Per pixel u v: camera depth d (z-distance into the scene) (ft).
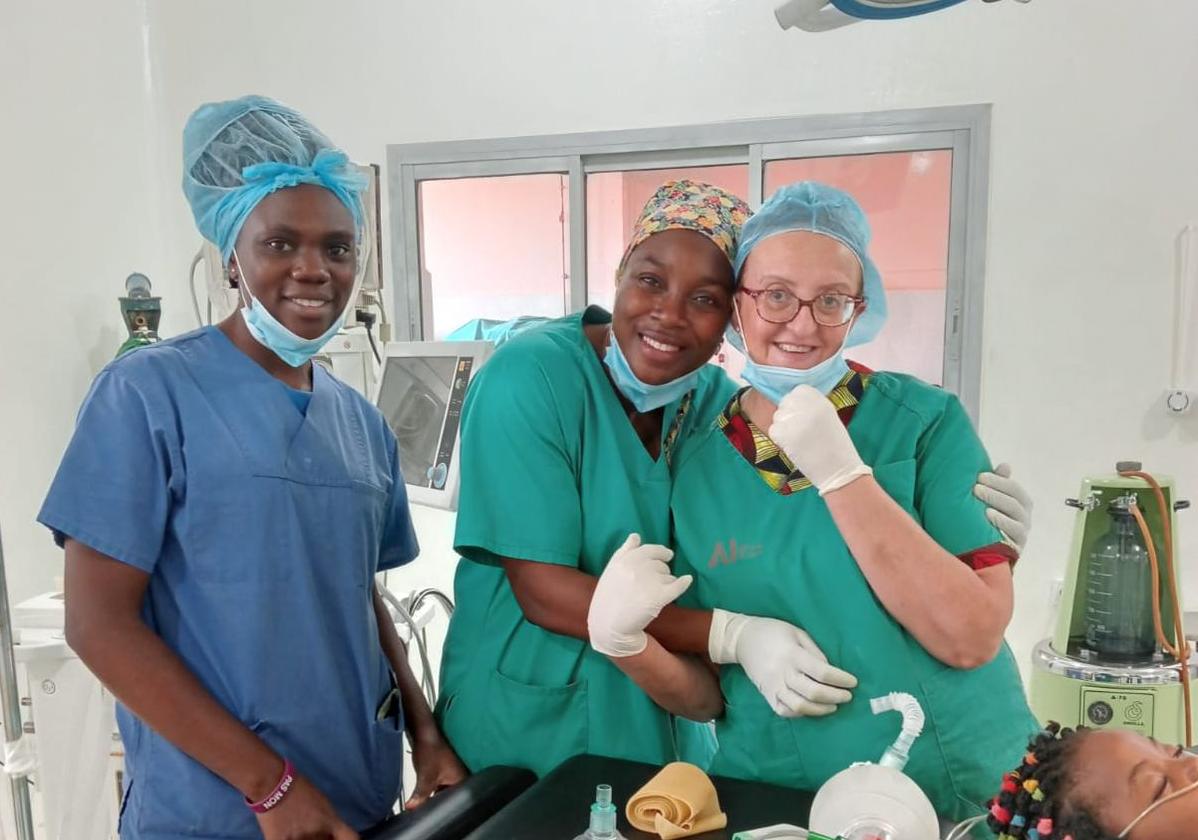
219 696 3.51
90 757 4.96
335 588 3.78
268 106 3.65
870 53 7.22
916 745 3.27
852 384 3.67
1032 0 6.86
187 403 3.51
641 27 7.63
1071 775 2.45
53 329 7.09
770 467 3.58
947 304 7.38
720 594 3.59
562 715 3.93
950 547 3.39
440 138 8.20
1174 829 2.27
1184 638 5.31
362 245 4.09
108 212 7.80
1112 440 7.13
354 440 4.06
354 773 3.81
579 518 3.86
